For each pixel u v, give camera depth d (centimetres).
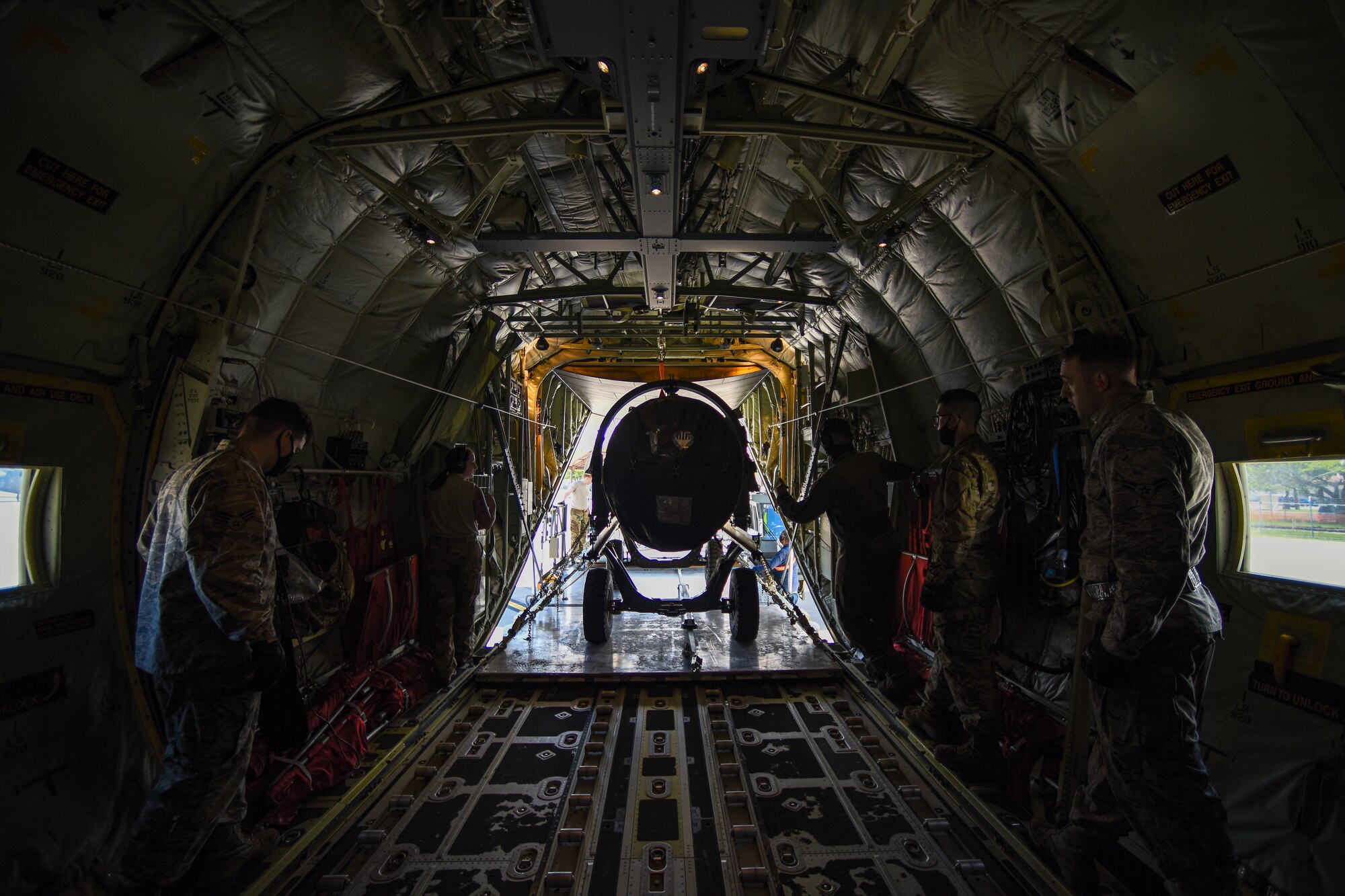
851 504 509
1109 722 237
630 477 572
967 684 365
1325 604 245
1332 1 183
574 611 812
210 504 245
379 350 519
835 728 452
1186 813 221
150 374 304
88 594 281
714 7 223
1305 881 241
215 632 254
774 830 326
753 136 422
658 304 614
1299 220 232
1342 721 235
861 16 307
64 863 260
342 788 362
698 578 1064
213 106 277
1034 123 311
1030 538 385
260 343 383
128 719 294
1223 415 281
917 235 454
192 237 307
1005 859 297
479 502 556
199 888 270
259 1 253
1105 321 312
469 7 304
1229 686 280
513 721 467
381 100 340
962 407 392
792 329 820
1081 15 256
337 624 482
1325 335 236
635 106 283
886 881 286
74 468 273
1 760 240
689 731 448
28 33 205
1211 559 292
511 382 851
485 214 436
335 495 481
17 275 236
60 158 234
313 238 389
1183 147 258
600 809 346
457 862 301
